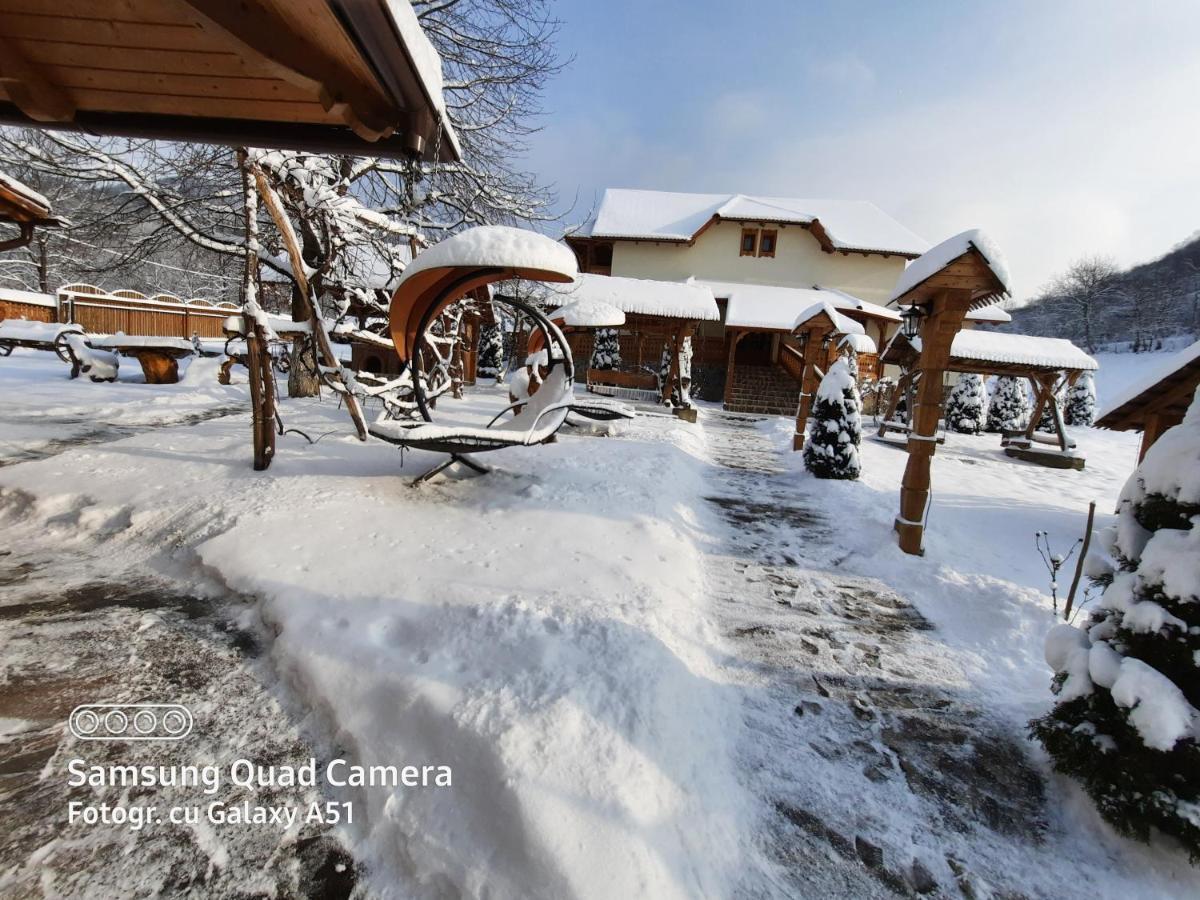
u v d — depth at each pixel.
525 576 3.49
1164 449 2.31
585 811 1.89
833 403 7.91
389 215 11.85
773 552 5.07
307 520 4.16
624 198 27.20
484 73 12.12
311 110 2.94
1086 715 2.30
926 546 5.27
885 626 3.80
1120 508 2.50
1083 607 4.11
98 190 10.84
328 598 3.12
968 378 17.81
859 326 11.28
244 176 5.10
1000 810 2.27
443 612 2.99
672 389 14.87
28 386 10.50
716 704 2.77
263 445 5.34
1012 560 5.33
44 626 3.05
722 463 9.06
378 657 2.62
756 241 24.06
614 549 4.10
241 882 1.78
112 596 3.40
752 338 23.44
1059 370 12.97
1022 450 12.76
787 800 2.24
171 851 1.87
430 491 5.13
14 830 1.89
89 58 2.51
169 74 2.62
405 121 2.85
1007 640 3.65
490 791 1.96
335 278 7.28
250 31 1.94
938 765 2.50
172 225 10.54
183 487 4.80
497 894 1.70
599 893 1.67
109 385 11.59
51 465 5.18
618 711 2.37
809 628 3.68
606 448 7.63
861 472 8.62
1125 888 1.96
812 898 1.84
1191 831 1.94
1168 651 2.11
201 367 12.67
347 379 6.46
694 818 2.04
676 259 24.33
